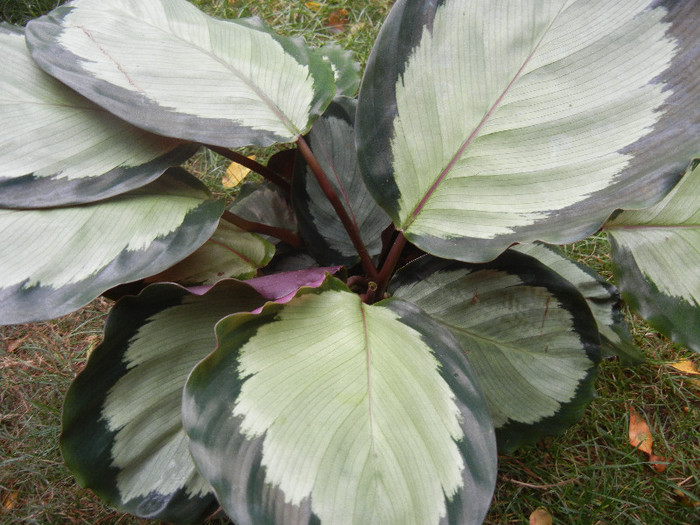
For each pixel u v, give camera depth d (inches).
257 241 36.9
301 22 71.0
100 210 31.0
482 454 25.2
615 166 26.8
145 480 30.3
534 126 28.7
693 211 33.4
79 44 32.1
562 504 39.1
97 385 29.5
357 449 24.2
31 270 28.6
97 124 32.4
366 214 41.5
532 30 28.8
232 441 24.1
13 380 47.5
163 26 34.4
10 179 30.0
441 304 34.8
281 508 23.0
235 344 26.2
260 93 32.8
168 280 34.4
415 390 26.3
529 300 33.8
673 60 26.9
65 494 40.8
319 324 28.1
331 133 42.3
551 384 34.4
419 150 30.3
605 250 52.4
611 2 27.9
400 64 30.0
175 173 34.5
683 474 40.9
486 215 28.7
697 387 45.1
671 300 32.5
